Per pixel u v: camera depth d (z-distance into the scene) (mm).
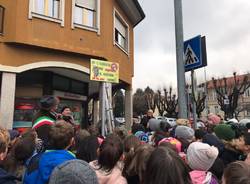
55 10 12742
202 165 3375
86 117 16797
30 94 12953
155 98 54312
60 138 3373
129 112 18375
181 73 7762
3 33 11398
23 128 12555
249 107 57188
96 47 13641
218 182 3467
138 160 3439
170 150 2406
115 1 15914
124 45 18188
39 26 11992
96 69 7742
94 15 14117
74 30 13008
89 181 2055
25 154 3928
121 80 16594
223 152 4855
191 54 7570
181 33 7895
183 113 7672
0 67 11141
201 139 5863
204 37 7398
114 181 3340
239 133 4930
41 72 13367
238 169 2186
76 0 13578
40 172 3141
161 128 6938
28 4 11812
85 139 4812
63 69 13219
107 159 3443
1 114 10977
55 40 12359
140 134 7273
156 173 2270
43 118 4883
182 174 2268
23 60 11742
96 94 20344
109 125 8570
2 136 2943
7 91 11203
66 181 2029
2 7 11430
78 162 2131
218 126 5180
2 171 2855
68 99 15211
